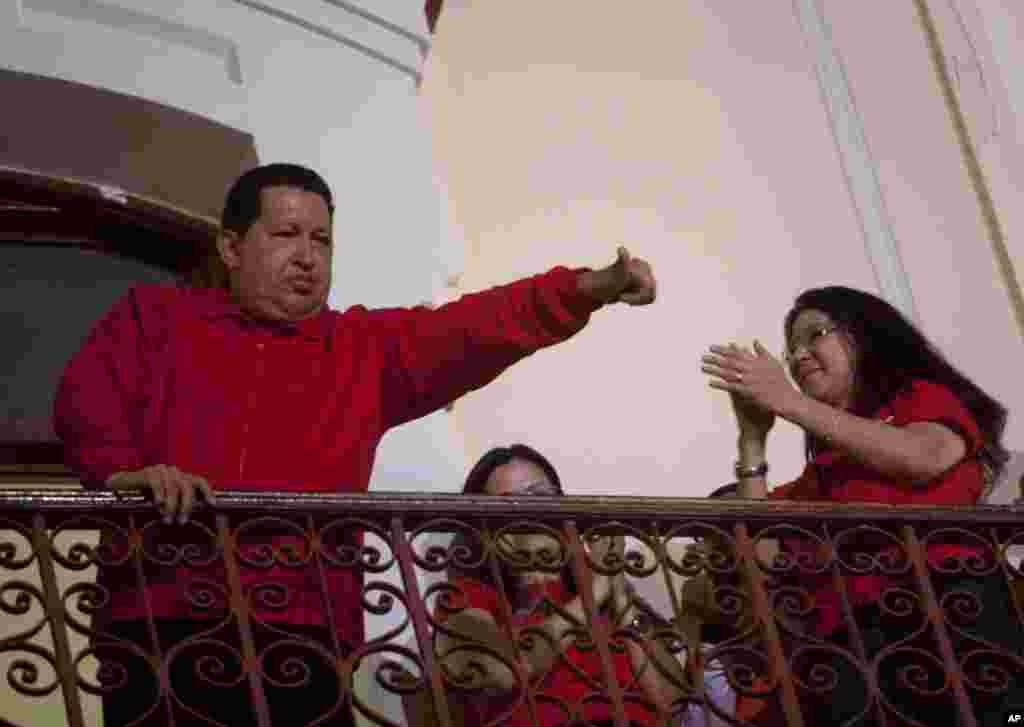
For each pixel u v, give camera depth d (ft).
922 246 67.00
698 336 63.57
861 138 69.21
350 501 38.55
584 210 64.75
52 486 56.95
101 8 57.62
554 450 59.88
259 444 38.88
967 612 41.29
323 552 37.88
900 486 42.45
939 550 42.27
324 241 41.50
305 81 59.72
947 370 43.98
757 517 41.42
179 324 39.93
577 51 68.03
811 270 65.98
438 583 38.86
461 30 66.90
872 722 40.11
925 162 68.85
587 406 61.05
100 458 37.93
